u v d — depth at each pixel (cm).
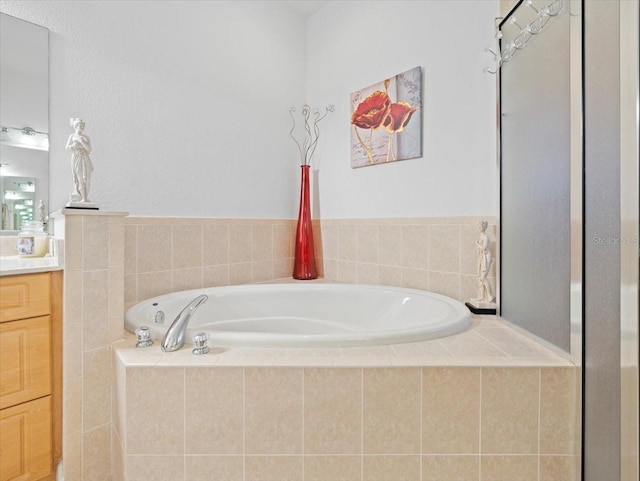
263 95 253
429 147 202
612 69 90
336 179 257
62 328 123
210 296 198
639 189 77
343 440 105
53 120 165
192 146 215
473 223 182
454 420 105
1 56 153
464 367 105
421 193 206
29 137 159
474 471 105
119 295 136
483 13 178
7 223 155
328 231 261
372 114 230
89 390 128
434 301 178
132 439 106
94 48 176
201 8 219
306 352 115
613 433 90
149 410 106
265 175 254
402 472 105
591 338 98
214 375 106
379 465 105
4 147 154
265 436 106
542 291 125
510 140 152
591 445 98
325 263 263
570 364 105
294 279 259
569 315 109
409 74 209
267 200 256
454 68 190
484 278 169
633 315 79
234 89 236
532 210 132
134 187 191
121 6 185
